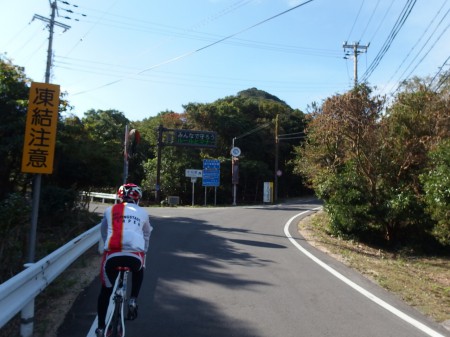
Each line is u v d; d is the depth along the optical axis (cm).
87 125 1803
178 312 584
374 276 866
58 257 578
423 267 1205
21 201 814
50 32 2178
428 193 1190
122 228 471
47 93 698
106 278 461
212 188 4084
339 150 1848
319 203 3950
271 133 5000
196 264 914
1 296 369
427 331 536
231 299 656
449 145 1173
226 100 5622
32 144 690
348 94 1588
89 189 1769
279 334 513
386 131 1598
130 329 514
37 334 484
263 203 4025
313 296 689
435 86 1916
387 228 1599
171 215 2109
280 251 1133
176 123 4459
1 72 1340
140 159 4388
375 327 547
